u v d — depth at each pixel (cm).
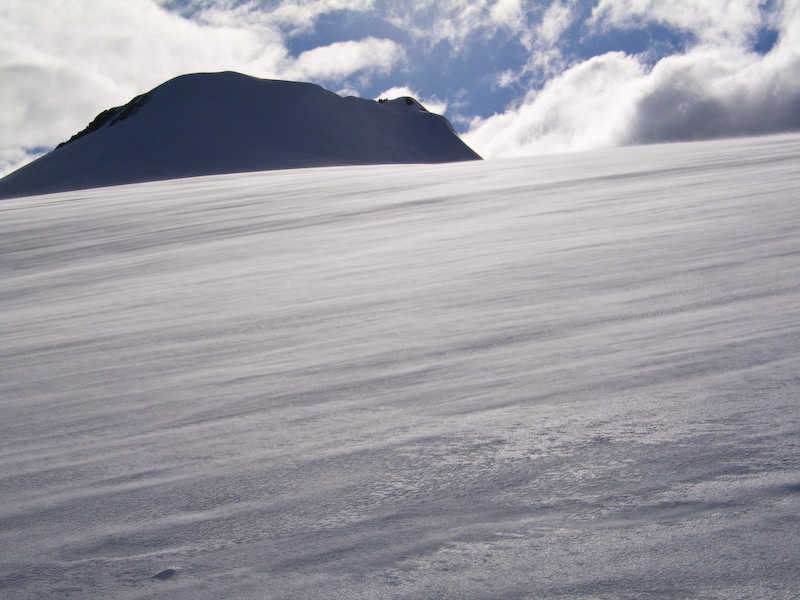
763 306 370
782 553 138
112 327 580
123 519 194
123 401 339
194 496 204
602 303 432
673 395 242
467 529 163
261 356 406
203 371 386
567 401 251
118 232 1598
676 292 434
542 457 200
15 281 1055
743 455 184
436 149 13100
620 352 315
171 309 637
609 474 183
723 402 228
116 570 165
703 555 141
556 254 654
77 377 411
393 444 228
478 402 265
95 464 248
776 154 1488
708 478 173
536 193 1360
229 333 491
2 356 512
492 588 139
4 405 363
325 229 1202
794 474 170
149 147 10894
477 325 416
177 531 182
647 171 1489
